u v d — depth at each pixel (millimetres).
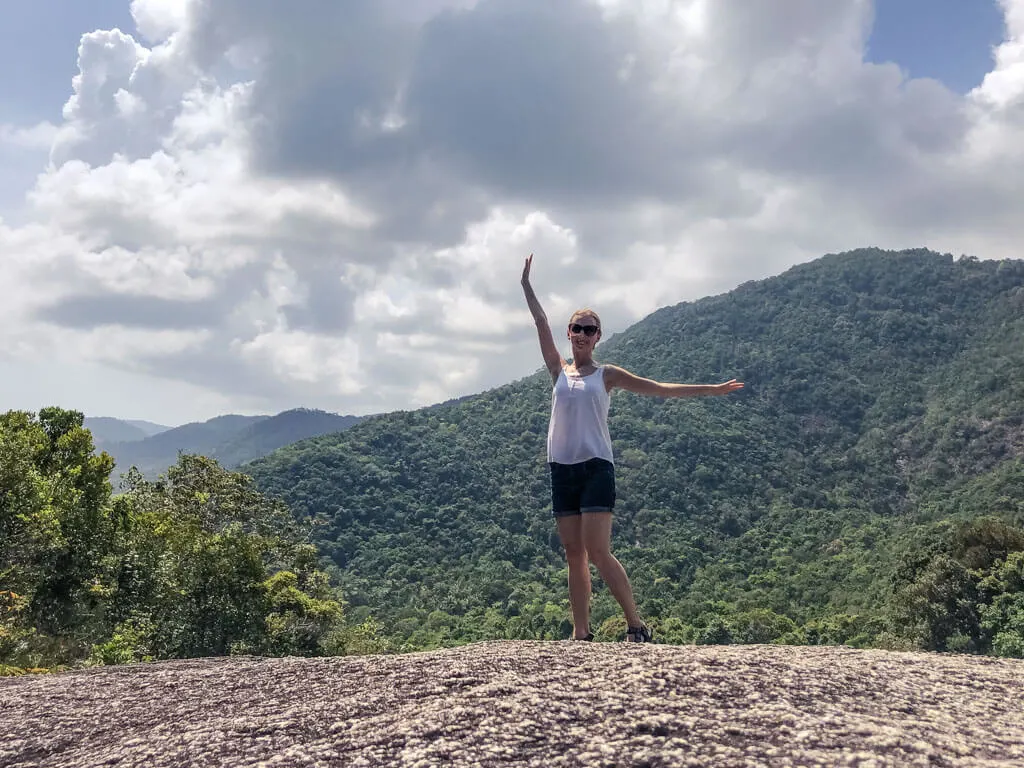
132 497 33062
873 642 50906
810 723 2164
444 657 3166
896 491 143875
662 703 2344
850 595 79438
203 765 2211
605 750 2025
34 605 21641
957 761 1884
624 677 2625
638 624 3904
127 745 2545
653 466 151750
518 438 165000
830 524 124875
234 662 3939
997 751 2000
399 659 3311
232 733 2459
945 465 143750
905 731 2123
